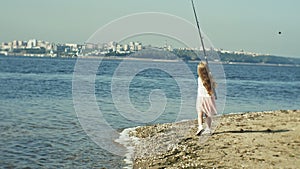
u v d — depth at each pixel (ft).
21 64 281.33
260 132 39.32
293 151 32.14
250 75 266.57
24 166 34.45
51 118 59.21
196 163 30.76
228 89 128.36
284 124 44.14
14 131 48.98
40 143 42.86
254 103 89.51
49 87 114.73
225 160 30.68
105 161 35.81
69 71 212.02
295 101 99.30
